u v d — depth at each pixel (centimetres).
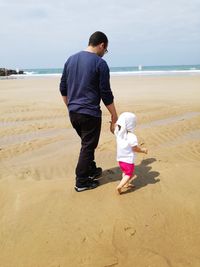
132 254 300
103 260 293
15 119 973
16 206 383
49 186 427
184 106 1127
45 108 1162
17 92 1844
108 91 380
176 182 428
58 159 577
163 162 528
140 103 1226
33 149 657
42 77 4378
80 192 405
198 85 2045
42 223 346
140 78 3144
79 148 646
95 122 393
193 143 670
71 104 396
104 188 415
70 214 359
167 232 330
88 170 405
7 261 302
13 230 340
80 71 385
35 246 315
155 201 380
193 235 326
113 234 326
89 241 317
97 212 361
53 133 790
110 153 607
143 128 808
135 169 485
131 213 357
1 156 615
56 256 302
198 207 367
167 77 3186
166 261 289
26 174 503
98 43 392
